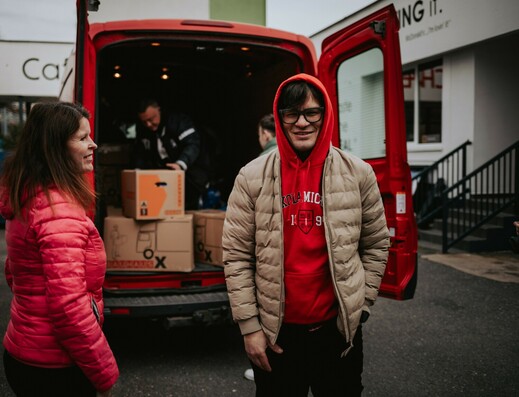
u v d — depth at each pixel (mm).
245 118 6078
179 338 4414
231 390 3354
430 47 9977
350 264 1938
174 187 3871
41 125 1647
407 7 10477
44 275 1571
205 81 6336
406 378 3555
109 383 1653
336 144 4363
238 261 2004
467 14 9086
